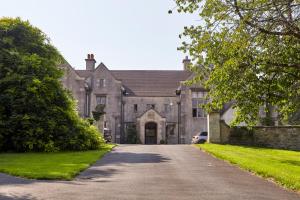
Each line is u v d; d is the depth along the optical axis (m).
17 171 12.98
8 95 23.78
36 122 23.61
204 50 14.91
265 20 12.55
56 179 11.68
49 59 27.52
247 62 14.87
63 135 24.09
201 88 49.19
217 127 30.55
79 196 8.97
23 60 24.94
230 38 13.39
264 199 8.95
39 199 8.54
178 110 50.94
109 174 13.08
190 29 15.07
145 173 13.39
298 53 15.04
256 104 16.58
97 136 25.80
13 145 23.48
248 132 30.39
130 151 23.44
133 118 51.00
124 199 8.69
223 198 8.95
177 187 10.43
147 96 51.38
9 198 8.63
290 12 12.59
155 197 8.96
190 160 18.03
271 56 14.41
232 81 15.56
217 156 19.83
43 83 24.55
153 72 56.31
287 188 10.56
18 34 26.72
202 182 11.39
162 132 47.97
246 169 14.62
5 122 23.06
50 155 20.23
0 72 24.67
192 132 48.84
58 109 24.98
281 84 16.34
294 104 17.61
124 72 56.28
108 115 49.34
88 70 53.50
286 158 19.20
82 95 46.66
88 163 16.02
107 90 49.81
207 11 13.62
